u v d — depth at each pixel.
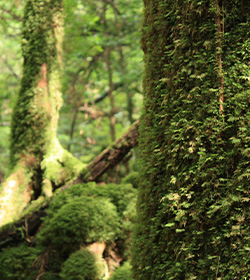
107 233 4.67
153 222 1.88
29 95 5.87
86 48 8.67
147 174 1.98
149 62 2.04
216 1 1.72
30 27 6.02
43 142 5.84
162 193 1.86
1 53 12.91
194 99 1.74
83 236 4.59
